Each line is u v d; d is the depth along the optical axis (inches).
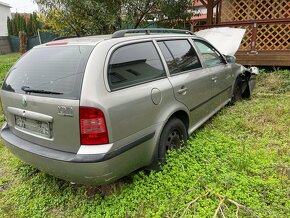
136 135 103.9
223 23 338.0
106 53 99.6
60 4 276.8
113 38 108.0
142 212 97.3
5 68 471.2
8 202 115.3
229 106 205.9
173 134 128.4
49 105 96.3
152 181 111.8
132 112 101.0
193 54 149.9
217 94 172.9
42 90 100.3
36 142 106.8
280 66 305.9
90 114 89.6
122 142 97.7
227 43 254.4
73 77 94.8
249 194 101.2
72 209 108.0
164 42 130.7
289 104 200.5
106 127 91.9
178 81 128.1
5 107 120.2
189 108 138.2
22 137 114.0
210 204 98.3
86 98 89.6
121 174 101.0
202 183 107.4
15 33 1011.3
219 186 106.0
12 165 144.7
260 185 105.3
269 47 340.2
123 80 102.2
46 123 100.4
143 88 107.9
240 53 318.7
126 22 323.3
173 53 133.3
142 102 105.4
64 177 99.4
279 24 328.5
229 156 127.0
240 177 110.0
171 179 111.3
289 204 95.3
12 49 993.5
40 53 114.7
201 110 153.3
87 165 90.7
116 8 295.6
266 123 170.4
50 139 100.3
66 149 97.1
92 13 272.7
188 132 142.3
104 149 91.8
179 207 98.0
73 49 105.0
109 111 92.3
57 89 96.4
